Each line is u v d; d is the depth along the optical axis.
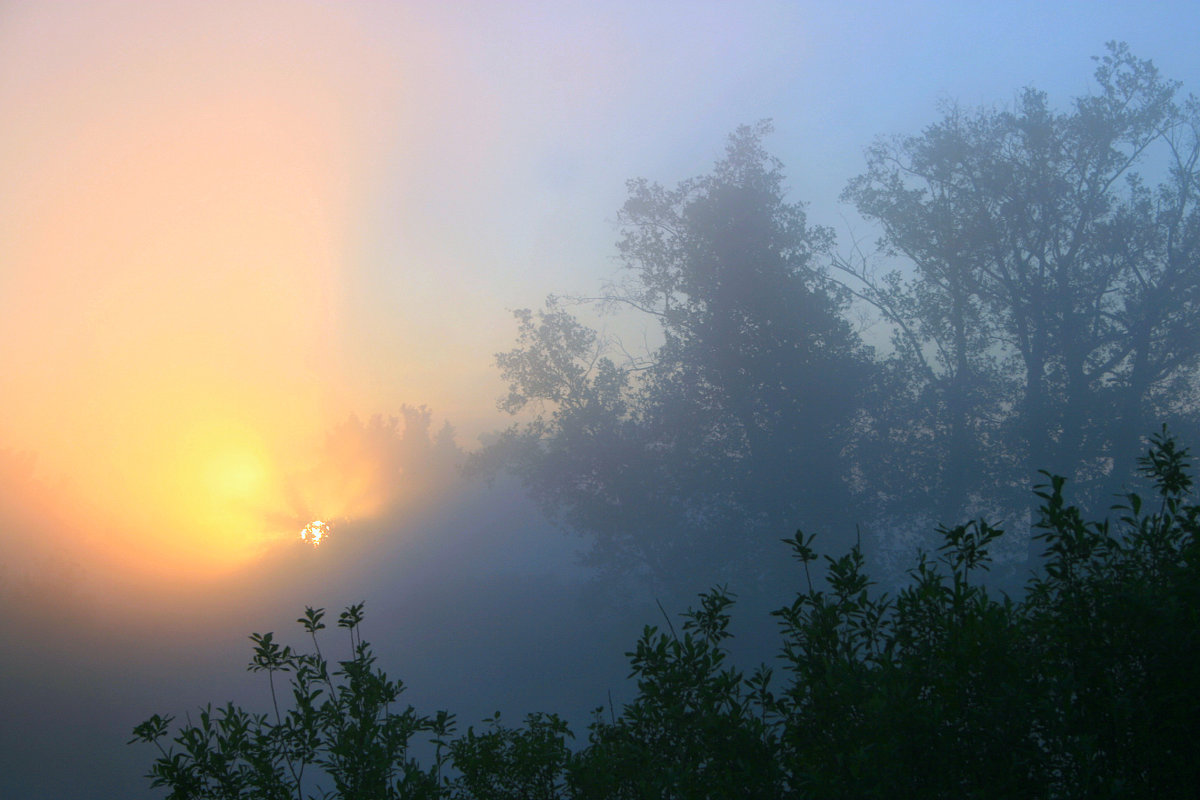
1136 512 3.47
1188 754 2.88
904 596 3.59
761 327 27.91
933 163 27.89
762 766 3.37
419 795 4.13
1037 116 26.38
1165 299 24.73
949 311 27.94
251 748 4.24
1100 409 25.02
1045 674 3.04
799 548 3.85
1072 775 2.88
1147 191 25.50
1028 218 26.47
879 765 2.90
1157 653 2.96
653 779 3.77
